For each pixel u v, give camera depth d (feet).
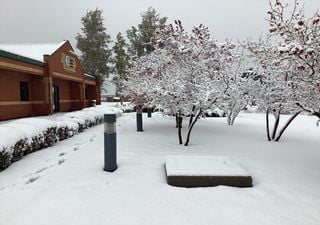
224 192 11.93
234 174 12.77
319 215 9.95
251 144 24.43
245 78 27.99
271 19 16.06
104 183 13.01
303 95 18.54
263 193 11.94
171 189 12.25
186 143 23.35
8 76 50.67
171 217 9.59
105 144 14.99
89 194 11.57
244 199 11.25
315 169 16.10
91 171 14.99
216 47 28.35
